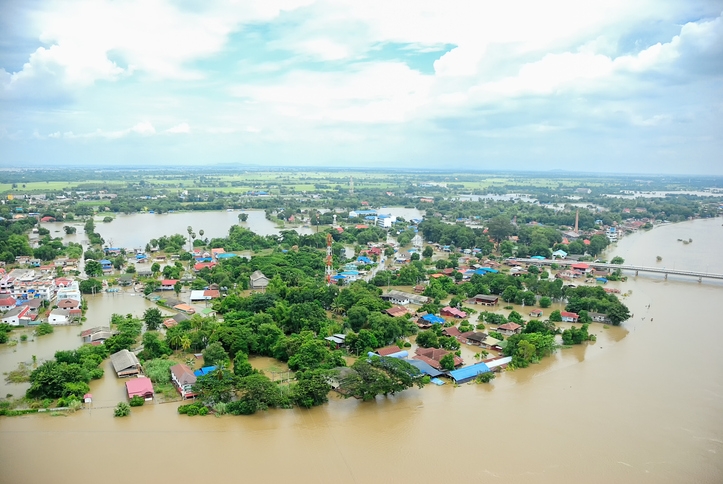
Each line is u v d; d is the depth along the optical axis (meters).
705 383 112.62
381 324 133.25
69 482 73.31
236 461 79.81
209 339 122.31
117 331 134.50
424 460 81.31
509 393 106.00
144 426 89.00
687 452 85.31
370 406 98.81
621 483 76.69
